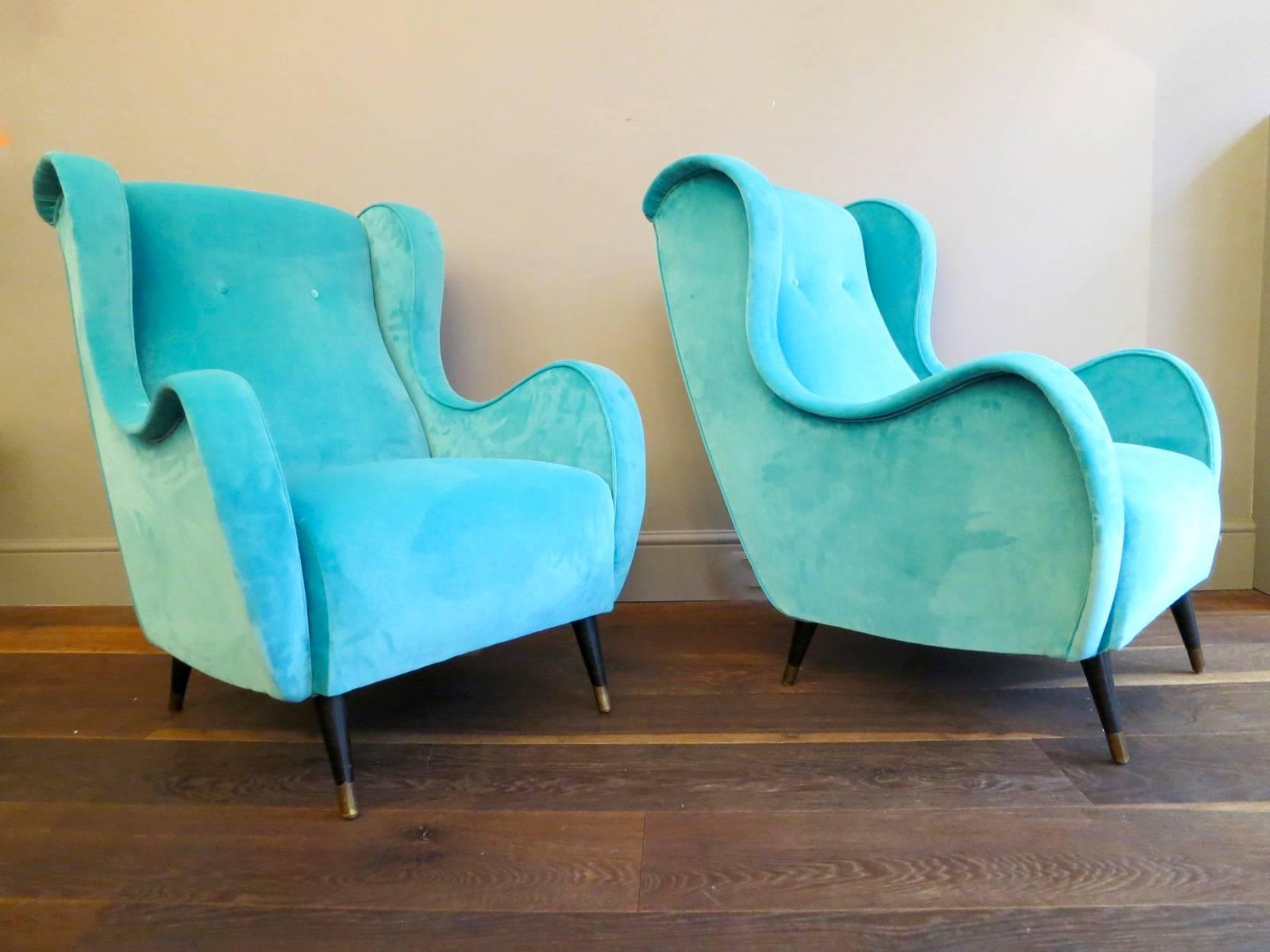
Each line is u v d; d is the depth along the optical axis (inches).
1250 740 47.0
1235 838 37.2
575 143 76.2
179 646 47.5
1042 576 42.1
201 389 37.4
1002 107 73.9
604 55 75.2
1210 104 72.7
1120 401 59.7
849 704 54.2
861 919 32.6
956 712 52.5
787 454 51.6
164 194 57.3
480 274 77.9
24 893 36.3
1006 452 42.4
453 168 77.0
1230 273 74.1
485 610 45.9
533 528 47.8
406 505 43.1
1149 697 53.5
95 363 48.4
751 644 67.2
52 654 68.7
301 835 40.4
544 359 78.3
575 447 54.4
